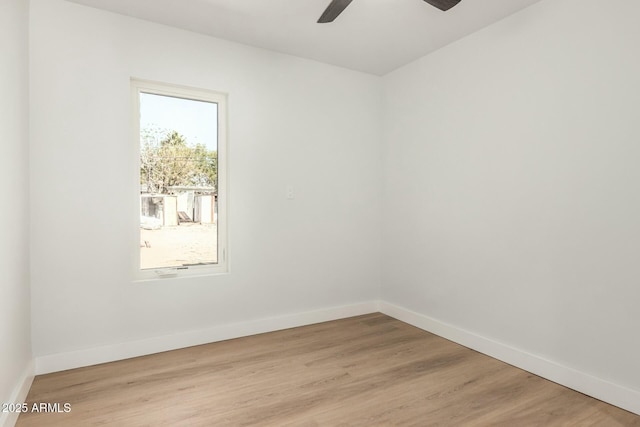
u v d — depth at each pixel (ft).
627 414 6.20
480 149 8.88
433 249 10.25
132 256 8.53
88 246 7.95
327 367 7.98
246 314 9.93
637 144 6.19
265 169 10.12
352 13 8.14
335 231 11.36
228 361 8.25
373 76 12.02
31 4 7.36
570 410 6.32
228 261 9.76
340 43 9.70
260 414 6.14
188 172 9.42
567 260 7.17
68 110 7.71
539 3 7.62
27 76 7.18
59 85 7.62
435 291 10.19
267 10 8.07
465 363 8.23
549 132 7.44
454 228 9.60
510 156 8.20
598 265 6.71
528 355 7.82
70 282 7.78
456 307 9.56
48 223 7.54
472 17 8.29
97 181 8.02
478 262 8.96
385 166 12.03
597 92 6.68
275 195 10.30
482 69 8.82
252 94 9.89
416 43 9.68
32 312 7.40
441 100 9.95
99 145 8.03
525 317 7.93
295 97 10.55
